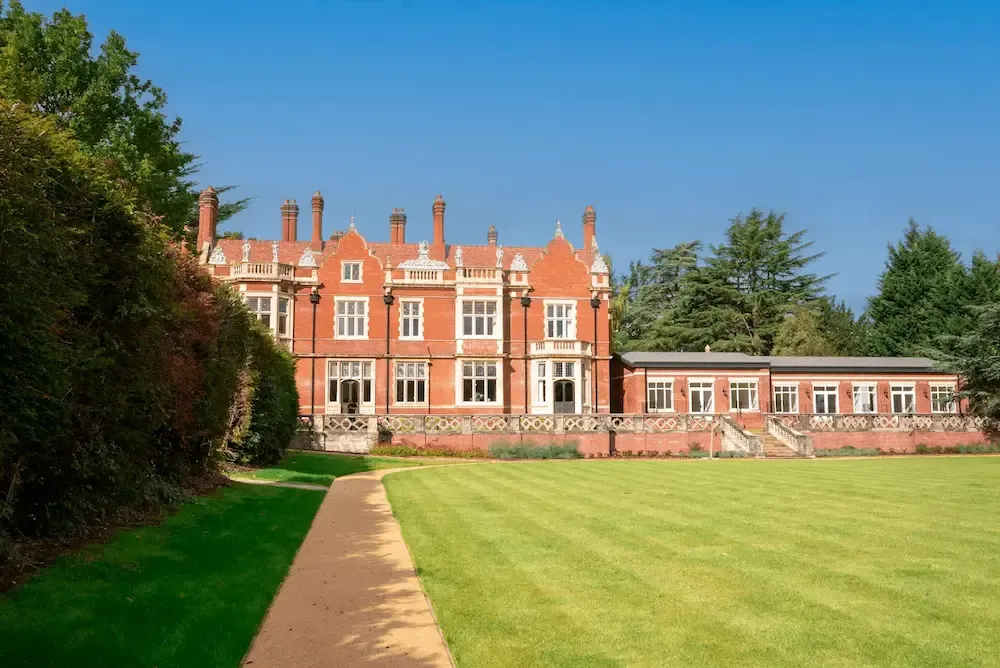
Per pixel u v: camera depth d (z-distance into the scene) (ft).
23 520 30.25
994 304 128.88
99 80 86.58
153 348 37.68
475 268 126.11
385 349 124.26
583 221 147.84
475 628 22.90
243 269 118.83
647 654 20.43
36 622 21.50
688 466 84.64
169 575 28.17
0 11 84.69
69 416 30.48
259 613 24.86
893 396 138.10
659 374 132.16
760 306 191.31
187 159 106.73
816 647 20.77
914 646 20.76
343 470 80.79
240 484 57.77
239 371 65.57
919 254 192.65
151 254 37.14
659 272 231.50
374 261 125.90
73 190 31.30
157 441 43.70
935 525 39.47
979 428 126.52
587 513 44.70
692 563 30.78
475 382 125.08
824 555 32.07
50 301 26.07
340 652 21.39
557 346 126.21
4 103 26.03
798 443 112.78
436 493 57.06
